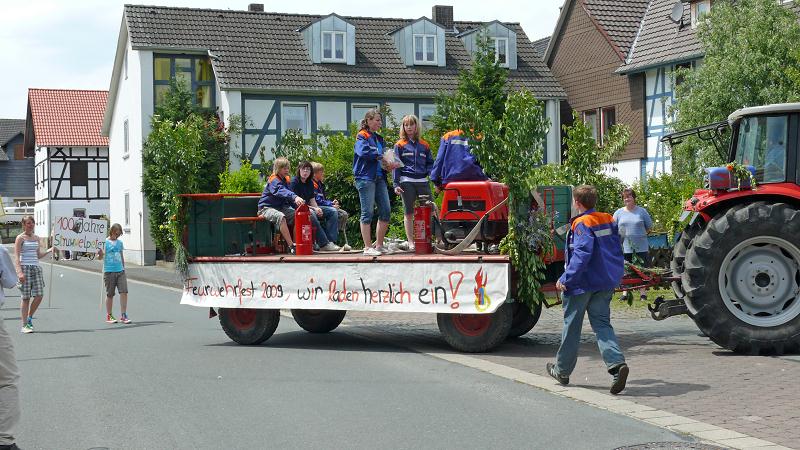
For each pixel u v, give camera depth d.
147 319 17.19
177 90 38.56
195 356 11.93
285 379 10.03
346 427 7.76
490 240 12.25
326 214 14.46
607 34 38.12
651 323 14.38
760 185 11.60
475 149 11.45
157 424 8.05
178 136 13.82
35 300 15.40
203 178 36.41
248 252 14.22
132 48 39.16
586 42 39.94
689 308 11.20
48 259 55.16
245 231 14.27
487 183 12.20
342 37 40.16
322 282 12.29
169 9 40.66
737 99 23.44
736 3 24.91
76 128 66.19
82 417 8.41
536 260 11.38
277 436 7.52
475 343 11.56
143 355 12.11
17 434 7.82
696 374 9.68
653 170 35.81
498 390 9.15
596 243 8.91
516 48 42.28
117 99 47.28
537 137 11.56
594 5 39.41
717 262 11.06
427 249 12.20
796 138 11.50
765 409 7.93
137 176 41.34
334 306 12.17
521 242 11.34
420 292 11.62
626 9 39.44
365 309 11.95
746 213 11.02
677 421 7.59
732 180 11.72
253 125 38.47
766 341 10.85
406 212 12.80
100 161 66.31
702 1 33.84
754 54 23.20
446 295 11.47
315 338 13.70
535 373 10.05
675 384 9.15
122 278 16.67
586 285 8.91
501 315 11.41
